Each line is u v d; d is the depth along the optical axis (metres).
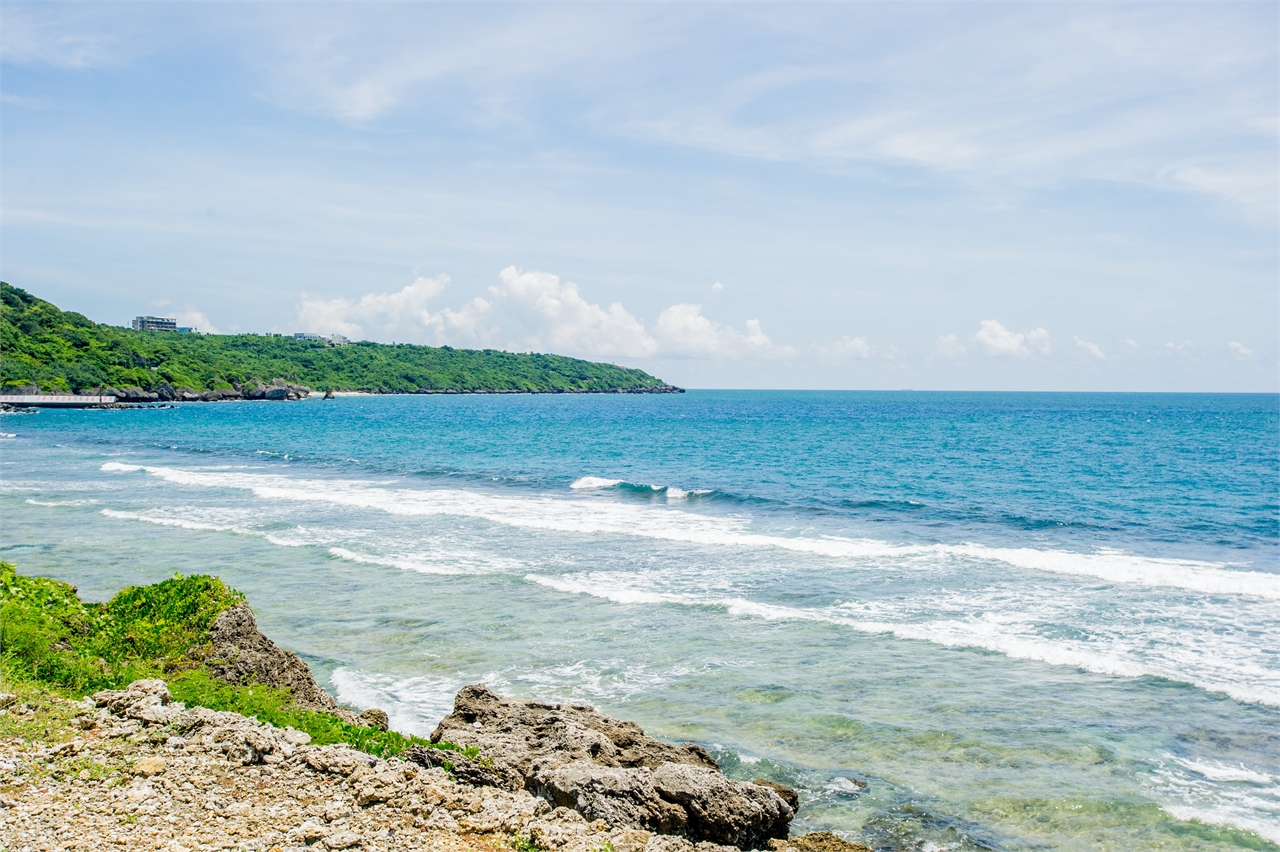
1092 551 24.75
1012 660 14.51
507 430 86.94
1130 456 56.53
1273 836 9.12
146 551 23.02
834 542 24.69
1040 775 10.51
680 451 61.16
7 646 10.17
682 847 7.02
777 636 15.84
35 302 151.62
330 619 16.91
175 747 7.93
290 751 7.90
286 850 6.20
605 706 12.65
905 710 12.45
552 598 18.48
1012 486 40.44
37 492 35.09
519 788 8.37
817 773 10.58
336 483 39.97
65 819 6.42
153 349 162.62
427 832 6.74
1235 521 30.27
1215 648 15.00
